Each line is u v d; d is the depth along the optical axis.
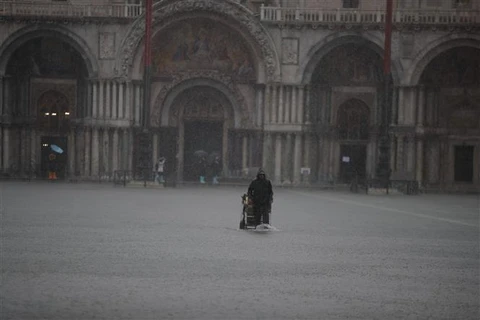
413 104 138.75
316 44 140.38
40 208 80.00
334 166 146.50
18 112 146.00
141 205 88.56
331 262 47.19
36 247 50.12
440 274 43.53
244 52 145.88
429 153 143.12
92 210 79.62
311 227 68.81
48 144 147.75
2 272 40.22
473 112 143.38
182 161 149.25
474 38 136.38
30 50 144.88
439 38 137.25
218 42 145.75
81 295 35.25
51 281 38.22
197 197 106.31
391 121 140.38
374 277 42.09
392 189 127.19
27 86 146.00
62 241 53.66
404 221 76.56
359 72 145.50
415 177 139.50
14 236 55.59
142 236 58.22
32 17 139.25
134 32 140.50
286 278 41.06
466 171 144.38
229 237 59.25
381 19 138.50
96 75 141.25
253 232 63.69
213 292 36.81
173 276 40.75
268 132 142.00
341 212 86.19
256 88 144.62
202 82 146.38
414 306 34.75
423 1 140.12
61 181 140.88
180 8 140.50
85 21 140.12
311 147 145.00
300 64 141.00
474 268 46.00
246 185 142.62
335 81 145.50
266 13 141.12
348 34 139.25
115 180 132.12
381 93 144.38
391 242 58.38
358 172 146.50
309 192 128.38
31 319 30.23
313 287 38.72
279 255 49.66
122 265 43.91
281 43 141.12
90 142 141.75
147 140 128.00
